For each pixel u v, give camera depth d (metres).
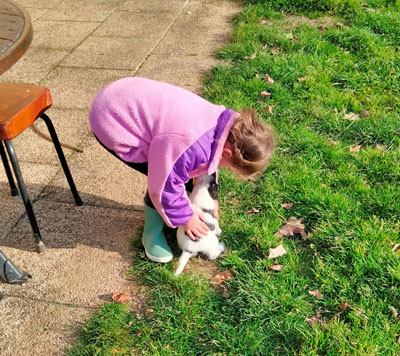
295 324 2.26
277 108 3.93
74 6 6.12
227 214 2.96
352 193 3.07
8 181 3.20
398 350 2.14
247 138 2.18
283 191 3.11
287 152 3.47
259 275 2.54
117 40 5.22
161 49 5.01
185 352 2.19
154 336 2.25
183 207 2.35
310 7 5.80
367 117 3.81
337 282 2.48
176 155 2.15
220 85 4.23
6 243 2.77
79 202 3.02
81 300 2.43
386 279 2.46
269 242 2.70
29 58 4.84
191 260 2.66
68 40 5.22
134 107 2.25
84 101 4.14
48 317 2.35
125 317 2.33
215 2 6.19
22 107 2.39
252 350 2.18
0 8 2.59
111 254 2.69
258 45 4.88
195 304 2.39
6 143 2.36
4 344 2.23
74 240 2.78
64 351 2.20
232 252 2.69
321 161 3.38
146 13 5.91
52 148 3.56
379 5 5.88
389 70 4.47
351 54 4.82
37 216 2.96
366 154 3.40
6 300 2.43
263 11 5.73
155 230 2.62
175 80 4.43
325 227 2.78
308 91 4.17
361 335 2.19
